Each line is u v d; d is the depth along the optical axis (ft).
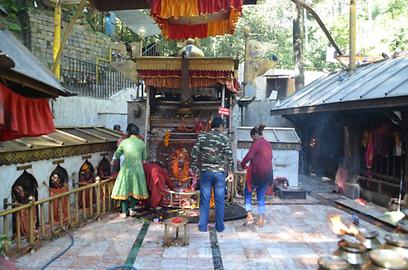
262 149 20.22
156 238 18.24
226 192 24.91
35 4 42.01
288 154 30.04
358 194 27.35
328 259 6.84
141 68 24.12
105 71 47.60
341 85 30.50
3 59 10.32
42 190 19.34
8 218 16.89
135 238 18.16
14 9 38.73
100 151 25.09
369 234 8.30
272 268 14.60
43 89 13.62
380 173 25.64
